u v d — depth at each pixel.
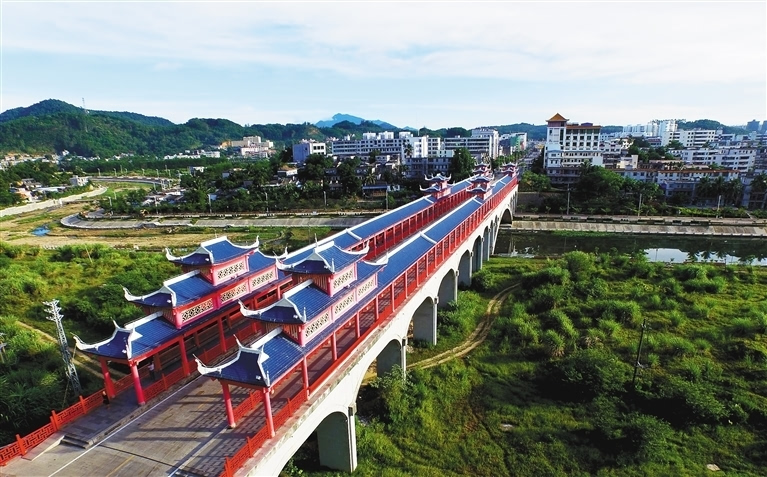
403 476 29.06
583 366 37.47
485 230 73.12
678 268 62.88
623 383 36.69
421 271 44.84
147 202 141.38
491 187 84.88
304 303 26.25
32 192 167.00
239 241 96.88
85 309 48.31
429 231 47.59
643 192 113.75
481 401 36.50
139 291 53.69
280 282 38.31
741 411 33.03
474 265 68.75
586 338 43.50
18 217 135.88
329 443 29.77
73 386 31.92
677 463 29.20
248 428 24.50
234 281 33.62
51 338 44.31
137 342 26.45
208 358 31.80
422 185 142.75
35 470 21.94
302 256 40.72
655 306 51.50
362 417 35.03
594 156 147.75
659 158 161.88
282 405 26.22
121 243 98.44
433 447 31.72
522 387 38.12
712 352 41.72
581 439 31.70
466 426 33.78
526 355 42.78
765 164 148.00
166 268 67.12
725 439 31.36
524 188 129.12
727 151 153.88
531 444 31.42
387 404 34.84
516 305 52.38
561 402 35.88
